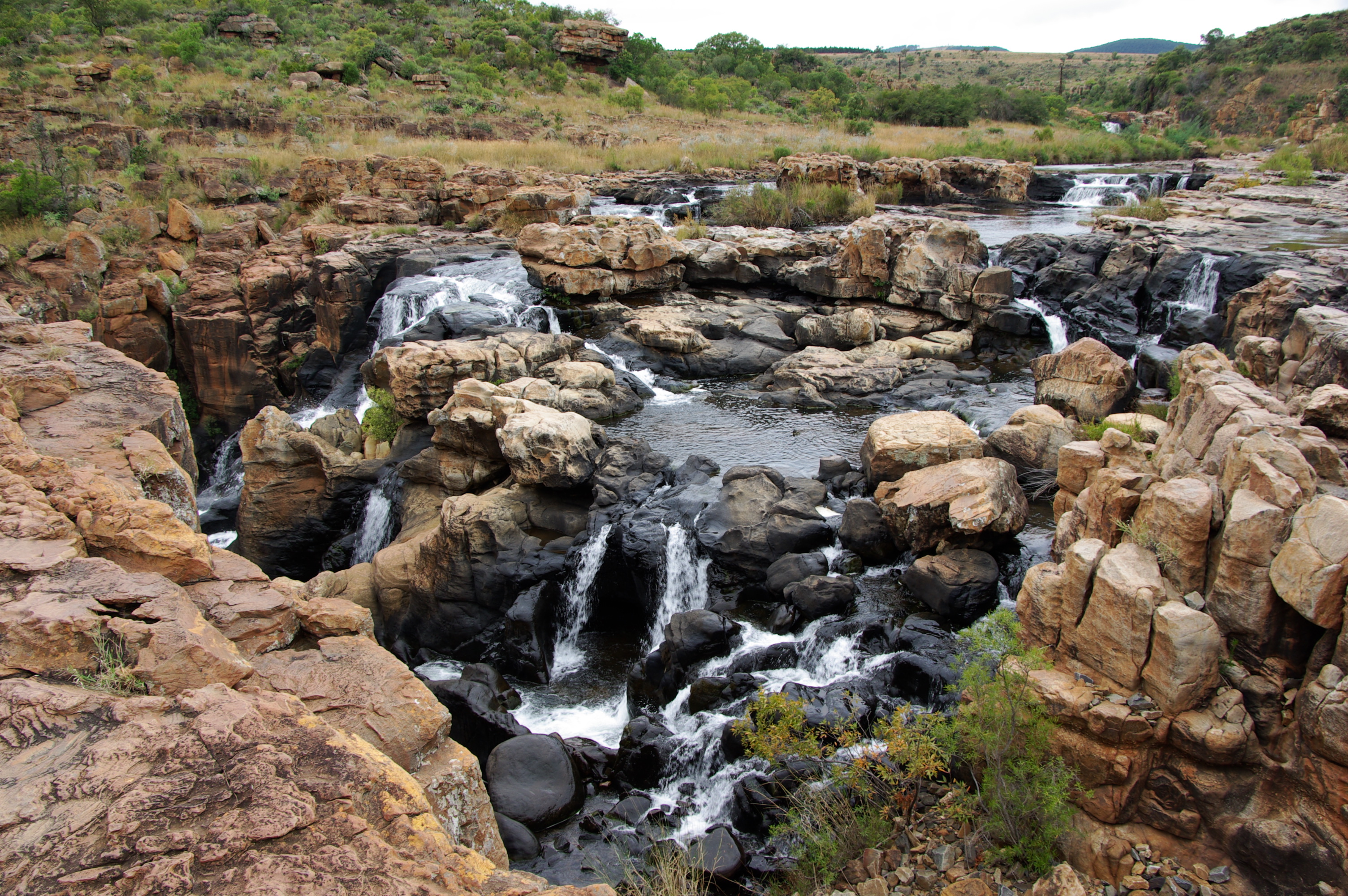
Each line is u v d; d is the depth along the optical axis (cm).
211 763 432
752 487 1527
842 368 2219
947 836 819
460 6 8769
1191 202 3441
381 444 2022
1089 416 1772
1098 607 778
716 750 1075
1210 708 720
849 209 3984
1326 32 8600
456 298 2591
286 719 479
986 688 823
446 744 630
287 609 684
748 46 9675
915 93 7125
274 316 2884
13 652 534
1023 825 775
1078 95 11625
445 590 1481
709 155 5112
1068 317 2430
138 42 6178
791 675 1208
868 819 853
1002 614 903
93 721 466
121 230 3250
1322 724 642
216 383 2825
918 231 2697
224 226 3459
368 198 3681
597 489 1583
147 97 5069
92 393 1064
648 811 1038
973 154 5409
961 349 2423
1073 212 4078
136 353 2756
